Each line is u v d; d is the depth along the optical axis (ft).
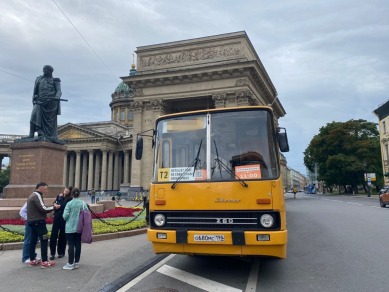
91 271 24.41
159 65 145.59
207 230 20.90
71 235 25.14
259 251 20.08
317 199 154.10
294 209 84.64
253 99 139.64
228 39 137.59
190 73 137.28
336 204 104.68
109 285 20.97
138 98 147.54
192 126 23.73
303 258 29.12
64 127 263.49
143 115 147.23
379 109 181.47
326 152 224.53
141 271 24.43
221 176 21.76
